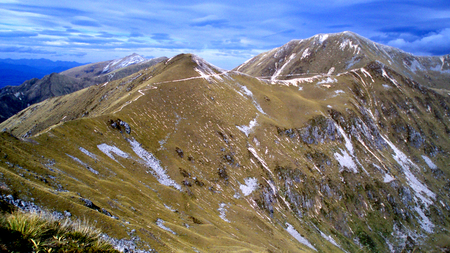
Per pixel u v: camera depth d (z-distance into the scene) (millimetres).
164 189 65625
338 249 94250
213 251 43969
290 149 120812
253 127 120688
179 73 129625
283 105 149875
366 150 150625
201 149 95438
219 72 154375
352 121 157750
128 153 72750
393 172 147375
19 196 24688
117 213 37812
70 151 54938
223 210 76500
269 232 76938
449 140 196375
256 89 155625
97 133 69562
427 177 164750
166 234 38812
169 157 83500
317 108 152125
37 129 186000
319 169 121812
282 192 102438
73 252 13789
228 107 123688
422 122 197875
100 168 55812
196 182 81062
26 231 13516
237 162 99750
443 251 115375
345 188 122250
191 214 62688
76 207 28156
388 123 185125
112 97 161375
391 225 119562
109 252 15344
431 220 132875
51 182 36125
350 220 112312
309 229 95438
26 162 37375
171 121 99562
